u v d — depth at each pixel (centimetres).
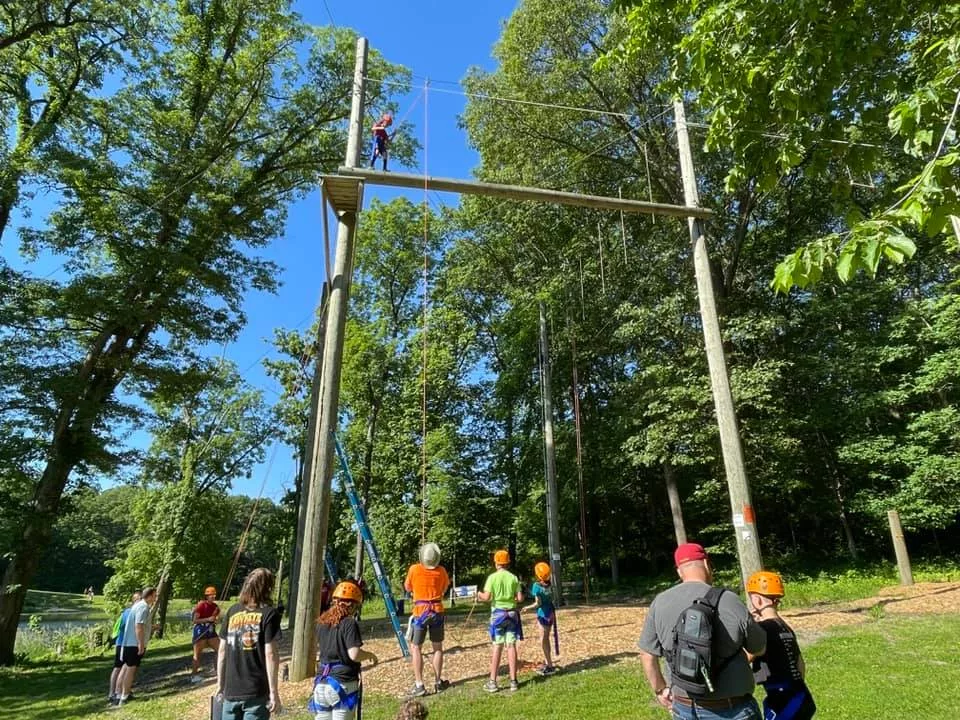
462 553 2880
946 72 404
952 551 2091
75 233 1648
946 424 1655
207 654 1387
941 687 645
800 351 2064
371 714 689
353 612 509
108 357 1688
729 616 333
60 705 1040
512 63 1975
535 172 2089
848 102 573
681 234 2014
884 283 1875
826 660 792
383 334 2922
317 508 895
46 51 1836
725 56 547
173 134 1817
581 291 2156
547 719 630
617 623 1166
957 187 330
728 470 1086
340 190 945
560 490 2439
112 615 2986
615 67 1855
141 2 1803
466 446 2981
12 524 1555
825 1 498
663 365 1891
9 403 1538
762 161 590
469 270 2678
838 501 2131
